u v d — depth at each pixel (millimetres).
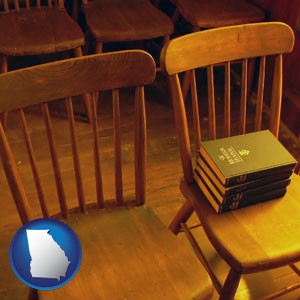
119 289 1103
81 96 2473
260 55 1357
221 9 2307
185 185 1391
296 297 1610
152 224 1276
